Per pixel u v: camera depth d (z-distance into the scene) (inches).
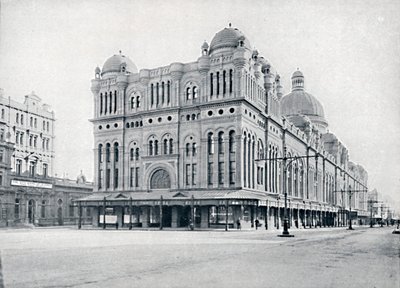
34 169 3599.9
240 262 887.7
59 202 3767.2
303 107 5113.2
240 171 2647.6
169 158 2898.6
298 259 947.3
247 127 2763.3
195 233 2193.7
